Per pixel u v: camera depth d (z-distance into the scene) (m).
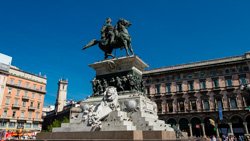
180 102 53.19
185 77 54.09
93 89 14.73
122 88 13.71
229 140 29.55
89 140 8.59
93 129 10.52
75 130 11.01
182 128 51.16
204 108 49.94
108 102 12.13
